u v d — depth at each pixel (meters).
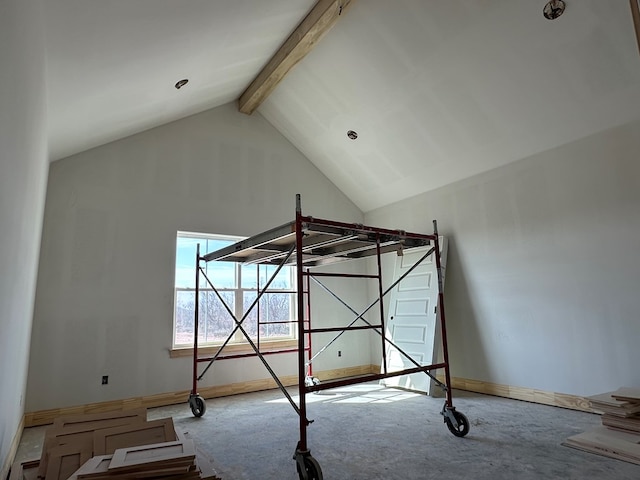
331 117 5.38
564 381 3.96
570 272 3.97
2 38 1.34
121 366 4.37
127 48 2.85
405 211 5.93
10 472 2.48
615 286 3.63
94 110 3.59
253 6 3.29
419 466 2.63
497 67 3.83
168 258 4.84
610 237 3.69
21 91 1.75
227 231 5.32
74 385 4.10
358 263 6.47
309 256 4.49
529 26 3.41
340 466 2.67
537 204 4.30
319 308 5.97
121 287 4.49
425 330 5.09
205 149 5.32
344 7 3.81
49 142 3.64
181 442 2.19
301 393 2.58
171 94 4.25
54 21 2.16
